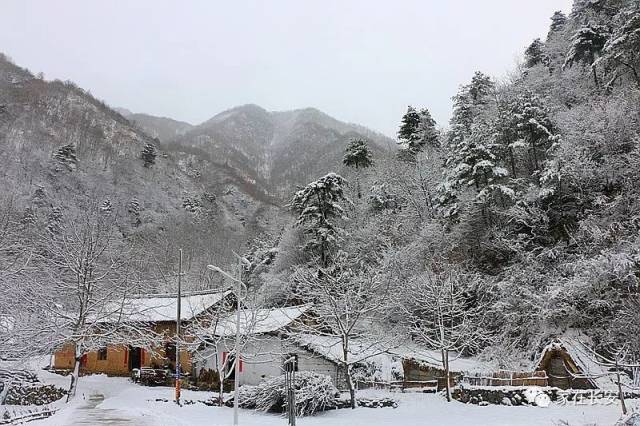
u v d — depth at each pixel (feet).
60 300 109.81
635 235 100.27
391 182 187.11
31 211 169.68
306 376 82.58
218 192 472.44
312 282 108.68
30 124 440.45
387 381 107.34
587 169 113.80
